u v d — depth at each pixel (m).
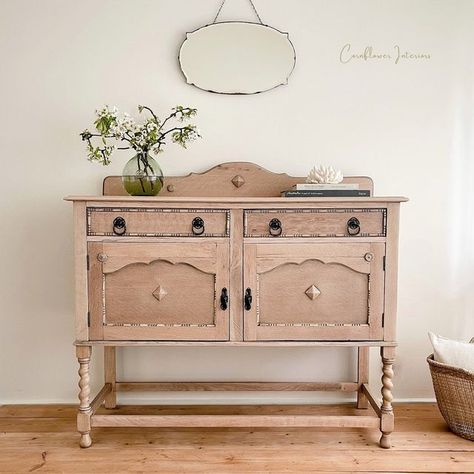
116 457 1.84
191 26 2.26
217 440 1.99
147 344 1.86
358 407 2.28
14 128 2.26
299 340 1.87
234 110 2.28
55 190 2.28
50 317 2.32
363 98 2.29
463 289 2.35
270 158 2.29
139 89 2.27
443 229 2.33
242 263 1.85
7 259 2.30
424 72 2.29
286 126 2.29
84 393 1.88
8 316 2.32
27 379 2.34
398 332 2.35
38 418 2.18
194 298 1.86
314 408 2.29
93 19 2.24
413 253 2.33
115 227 1.83
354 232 1.85
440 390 2.01
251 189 2.25
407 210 2.32
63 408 2.29
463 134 2.31
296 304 1.87
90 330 1.86
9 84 2.25
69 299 2.32
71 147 2.27
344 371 2.35
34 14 2.23
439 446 1.93
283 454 1.87
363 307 1.87
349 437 2.02
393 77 2.29
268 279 1.86
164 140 2.28
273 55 2.26
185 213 1.84
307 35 2.27
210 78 2.26
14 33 2.23
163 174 2.26
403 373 2.36
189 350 2.34
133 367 2.33
